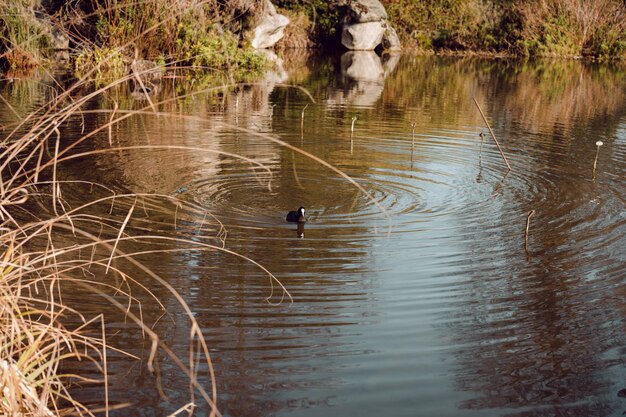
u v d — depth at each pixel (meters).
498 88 19.52
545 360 4.62
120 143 10.70
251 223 7.18
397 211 7.73
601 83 21.48
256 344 4.69
